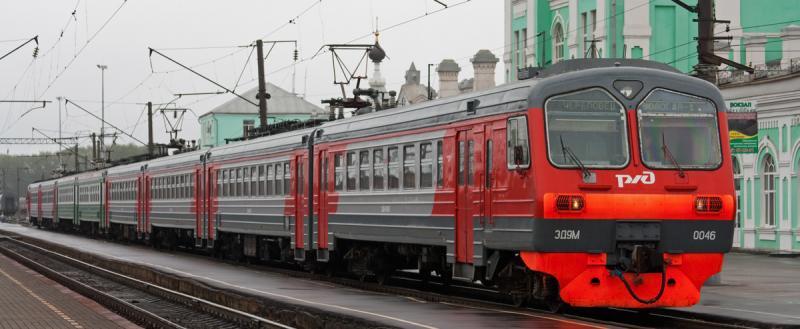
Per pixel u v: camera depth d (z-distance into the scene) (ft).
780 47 178.81
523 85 68.85
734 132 96.02
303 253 110.93
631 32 181.98
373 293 89.66
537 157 66.23
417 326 61.72
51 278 122.93
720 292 83.82
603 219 65.82
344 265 110.93
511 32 213.66
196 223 152.05
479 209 74.18
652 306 66.54
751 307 72.38
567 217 65.57
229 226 136.56
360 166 95.61
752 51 169.78
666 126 67.41
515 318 66.23
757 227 145.07
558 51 199.72
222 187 140.15
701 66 96.17
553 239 65.57
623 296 66.23
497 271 74.33
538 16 201.57
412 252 89.61
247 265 133.28
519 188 68.03
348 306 76.69
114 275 122.72
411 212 85.51
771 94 140.36
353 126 97.66
